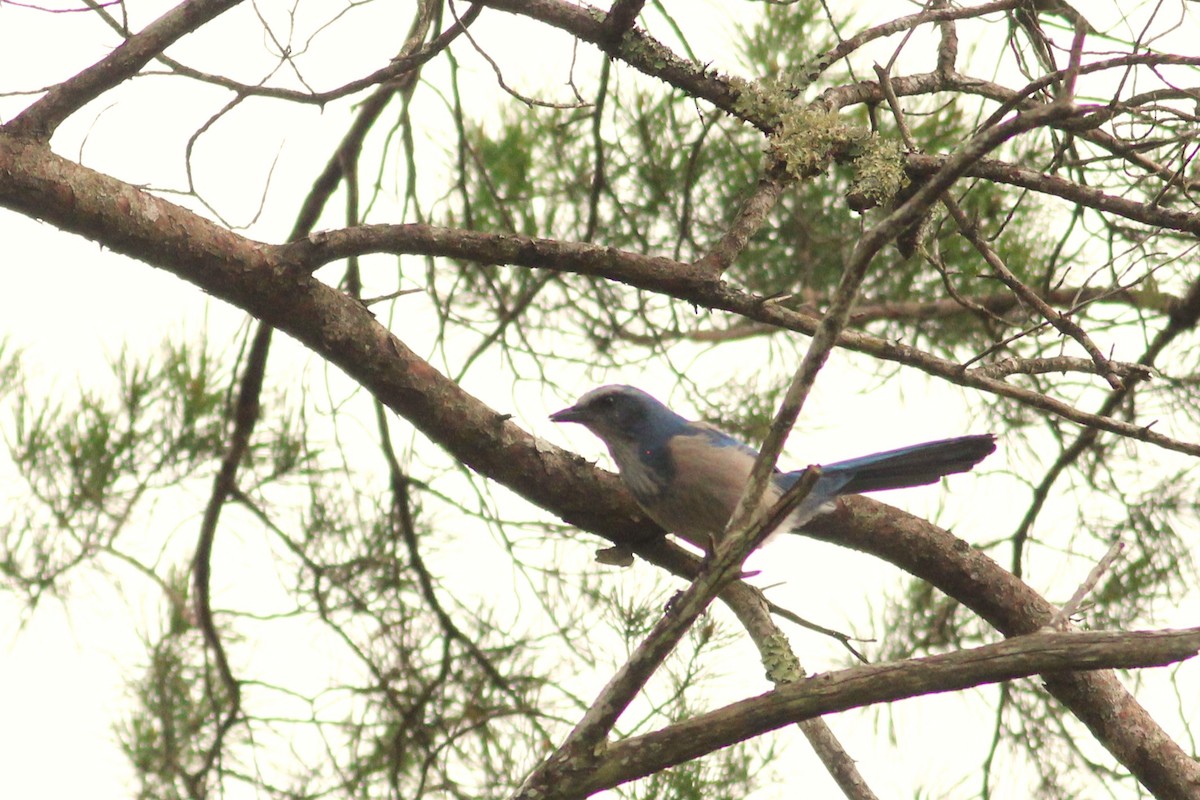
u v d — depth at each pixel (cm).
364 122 1109
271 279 855
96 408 1092
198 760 1136
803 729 823
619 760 633
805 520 954
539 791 630
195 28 804
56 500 1070
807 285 1288
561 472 945
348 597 1169
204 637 1149
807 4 1198
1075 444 1205
